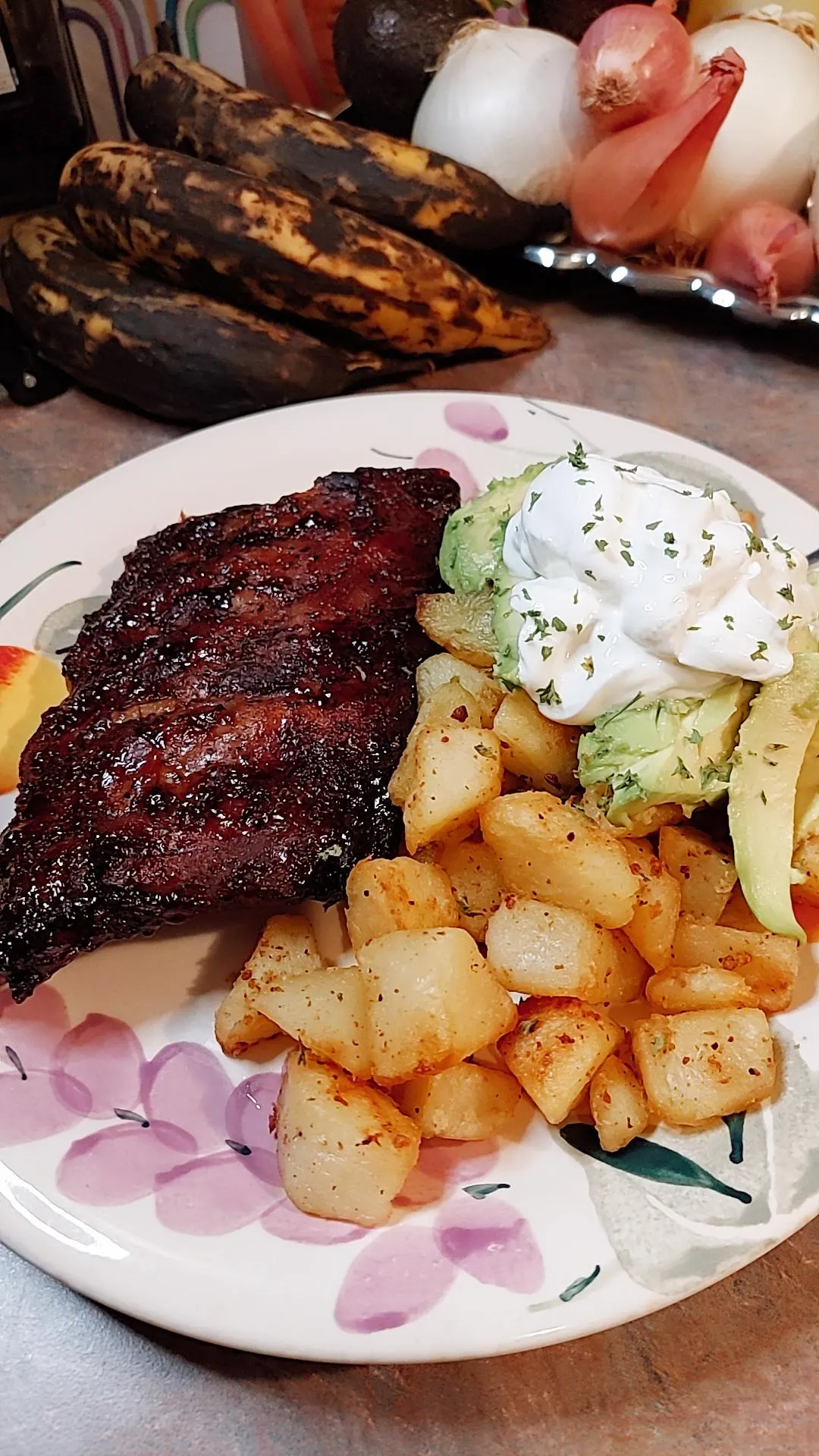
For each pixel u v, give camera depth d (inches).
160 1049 12.6
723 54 19.8
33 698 15.4
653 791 12.9
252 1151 11.8
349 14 23.0
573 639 13.2
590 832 12.5
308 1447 11.1
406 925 12.2
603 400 21.7
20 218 22.7
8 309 22.5
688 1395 11.2
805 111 20.7
